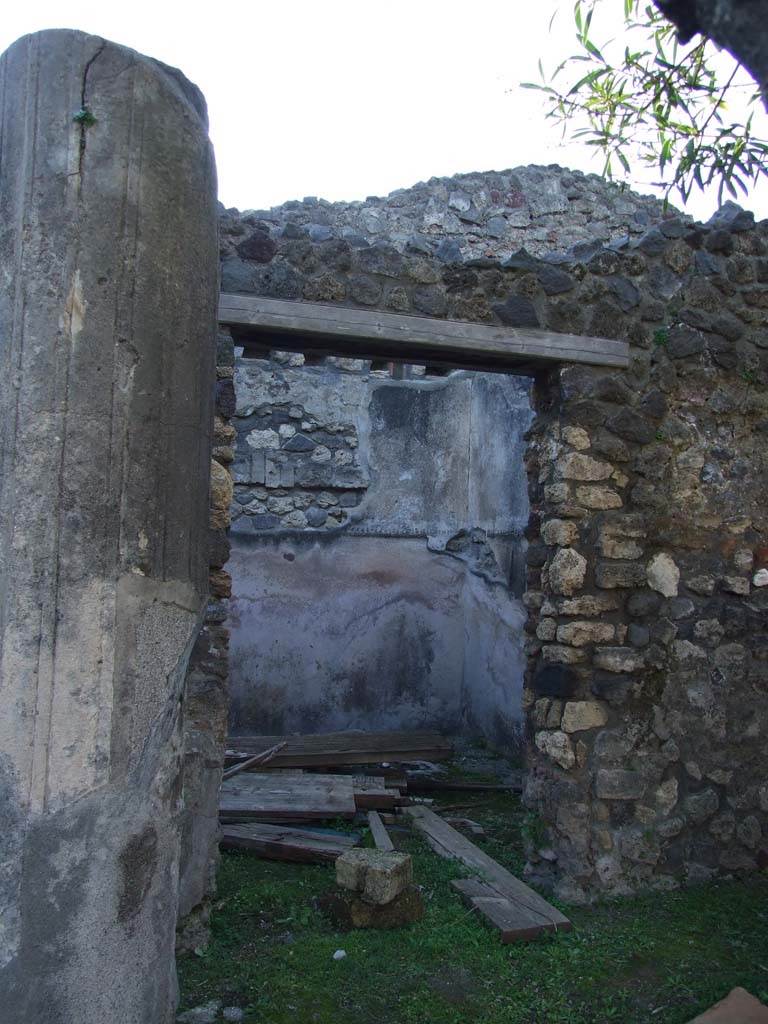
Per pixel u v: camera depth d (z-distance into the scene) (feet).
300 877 14.46
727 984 10.82
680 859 14.25
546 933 12.13
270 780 19.04
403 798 19.61
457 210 28.99
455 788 21.11
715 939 12.24
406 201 28.66
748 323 15.62
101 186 6.06
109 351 6.02
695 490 14.98
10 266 6.04
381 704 26.91
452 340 13.71
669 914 13.12
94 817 5.85
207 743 12.04
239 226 13.04
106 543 5.95
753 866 14.67
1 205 6.17
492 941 11.92
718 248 15.52
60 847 5.74
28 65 6.16
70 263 5.94
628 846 13.91
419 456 27.76
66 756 5.78
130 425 6.08
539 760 14.61
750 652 15.07
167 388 6.31
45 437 5.85
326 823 17.54
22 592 5.80
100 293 6.00
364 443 27.35
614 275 14.87
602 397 14.56
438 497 27.84
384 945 11.66
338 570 26.81
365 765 22.62
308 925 12.37
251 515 26.32
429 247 14.15
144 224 6.22
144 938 6.13
